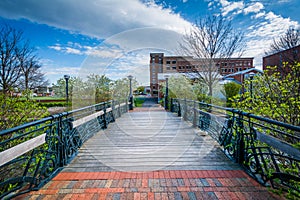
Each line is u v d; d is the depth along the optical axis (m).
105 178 2.13
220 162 2.57
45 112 3.21
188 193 1.82
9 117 2.80
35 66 12.21
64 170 2.35
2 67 10.45
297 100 2.43
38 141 1.95
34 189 1.90
